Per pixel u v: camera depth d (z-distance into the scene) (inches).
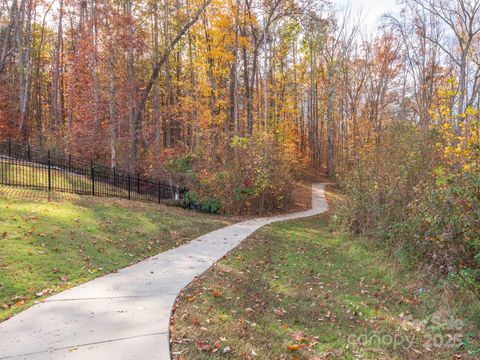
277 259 323.3
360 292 240.7
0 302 178.4
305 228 538.0
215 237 405.1
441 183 244.8
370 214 406.3
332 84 1446.9
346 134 1219.2
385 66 1268.5
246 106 1069.1
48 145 899.4
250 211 678.5
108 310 176.7
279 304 209.3
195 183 681.0
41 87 1492.4
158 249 330.3
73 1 896.3
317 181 1391.5
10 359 128.2
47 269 225.6
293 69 1475.1
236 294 216.7
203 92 994.1
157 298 196.7
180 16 924.0
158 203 609.6
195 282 230.8
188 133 1189.7
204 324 168.1
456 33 753.6
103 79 857.5
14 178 534.6
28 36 999.0
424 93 742.5
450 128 304.7
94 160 842.2
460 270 224.2
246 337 160.1
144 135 885.2
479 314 187.9
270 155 687.7
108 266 256.8
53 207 372.2
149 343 143.7
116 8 816.3
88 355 132.6
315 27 1030.4
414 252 290.5
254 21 944.3
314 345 159.6
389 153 396.2
